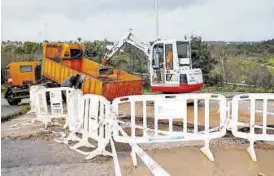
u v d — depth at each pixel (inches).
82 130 344.2
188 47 615.8
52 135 402.0
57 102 460.4
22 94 812.0
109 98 624.1
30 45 1379.2
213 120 461.7
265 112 303.0
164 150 319.0
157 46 619.2
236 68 1045.8
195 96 307.7
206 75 1034.1
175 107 304.5
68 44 781.9
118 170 251.1
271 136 295.4
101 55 1145.4
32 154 321.7
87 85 639.1
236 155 302.0
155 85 616.7
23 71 826.2
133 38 737.6
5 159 306.5
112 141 299.0
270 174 252.2
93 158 301.7
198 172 259.0
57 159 303.7
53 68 738.2
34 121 489.1
